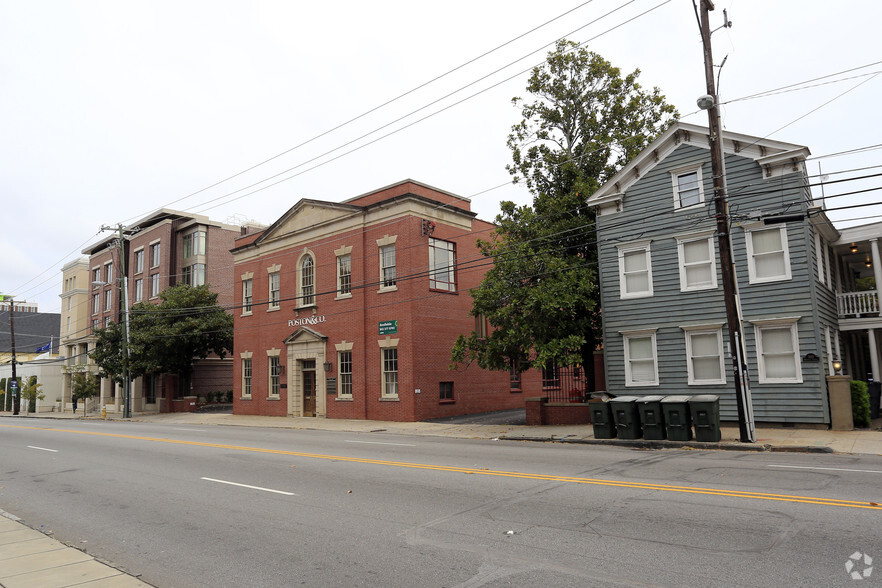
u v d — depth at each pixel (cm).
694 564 595
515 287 2228
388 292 2728
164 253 4741
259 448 1705
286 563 659
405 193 2706
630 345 2119
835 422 1747
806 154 1812
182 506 966
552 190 2508
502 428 2194
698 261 1998
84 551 739
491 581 574
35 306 9275
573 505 857
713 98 1572
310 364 3116
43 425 3142
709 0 1628
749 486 952
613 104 2498
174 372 4241
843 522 720
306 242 3152
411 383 2606
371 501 941
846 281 2686
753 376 1875
